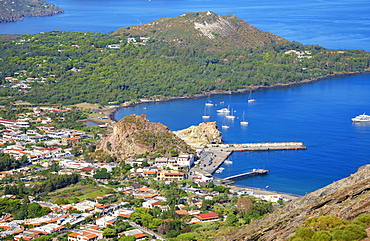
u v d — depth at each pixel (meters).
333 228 175.75
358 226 170.25
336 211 186.75
